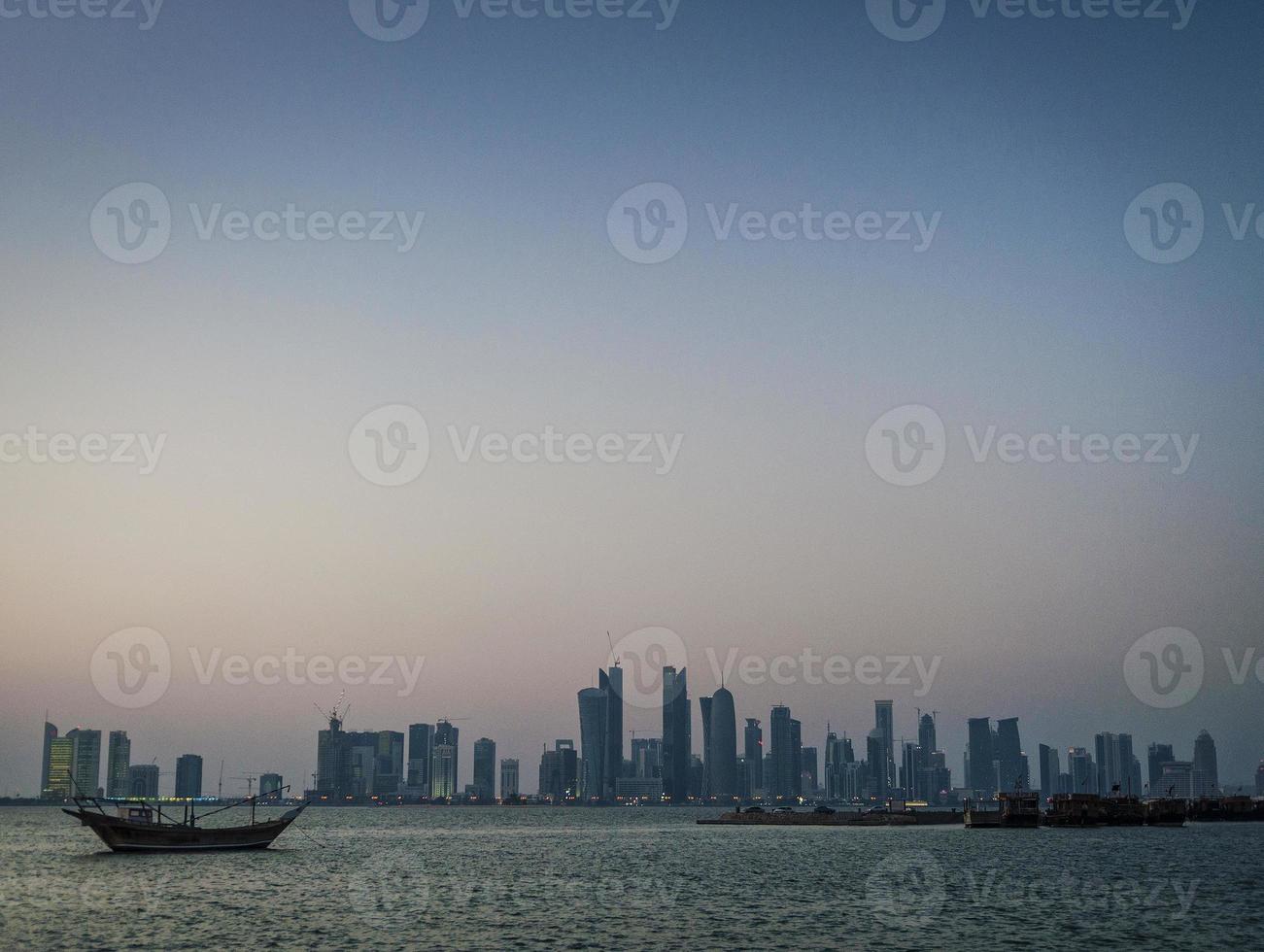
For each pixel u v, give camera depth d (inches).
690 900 4719.5
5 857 7017.7
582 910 4345.5
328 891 5017.2
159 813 6678.2
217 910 4298.7
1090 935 3715.6
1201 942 3575.3
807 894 4928.6
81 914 4178.2
